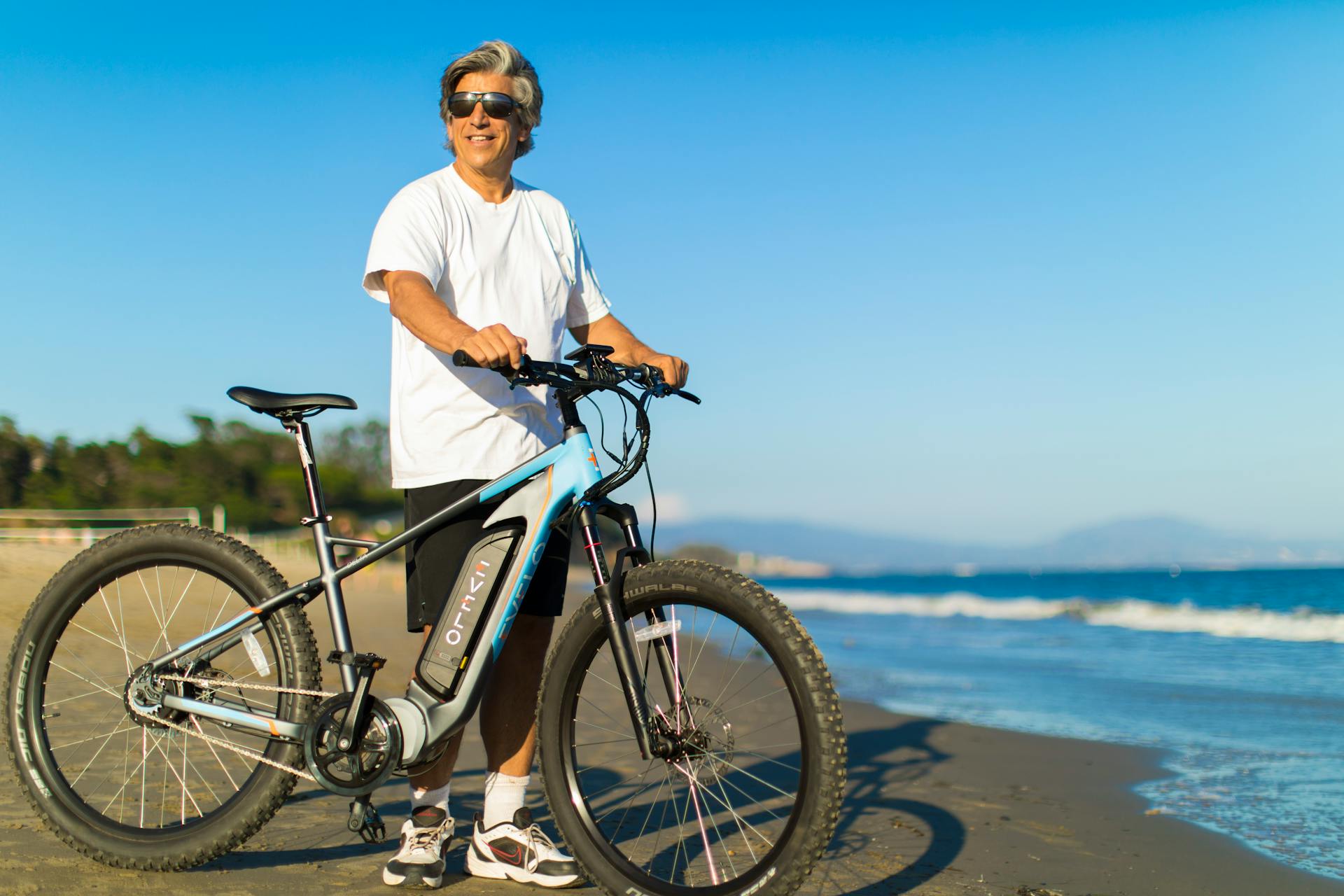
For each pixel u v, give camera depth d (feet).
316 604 11.79
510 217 8.30
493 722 7.91
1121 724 17.17
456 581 7.32
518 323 8.15
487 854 7.73
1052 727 16.87
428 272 7.61
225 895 7.03
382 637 22.77
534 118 8.31
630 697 6.75
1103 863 8.89
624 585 6.98
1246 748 14.92
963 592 129.18
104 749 10.30
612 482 7.05
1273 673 25.14
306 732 7.22
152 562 8.04
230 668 7.83
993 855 9.07
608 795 10.12
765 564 406.41
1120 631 43.34
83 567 8.02
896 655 31.50
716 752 6.98
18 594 26.00
